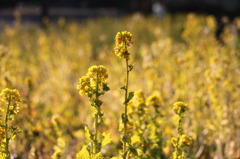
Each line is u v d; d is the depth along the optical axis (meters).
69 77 3.78
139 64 3.99
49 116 2.88
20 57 4.51
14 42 4.88
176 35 6.60
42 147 2.55
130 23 7.45
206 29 4.64
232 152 2.56
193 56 3.67
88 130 1.85
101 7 14.71
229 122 2.70
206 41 4.08
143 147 2.11
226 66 3.00
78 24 8.82
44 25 7.10
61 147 2.42
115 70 3.69
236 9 11.33
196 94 2.89
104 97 3.28
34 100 3.01
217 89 2.81
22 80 3.31
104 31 7.00
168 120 2.63
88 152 1.83
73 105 3.14
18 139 2.45
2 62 2.95
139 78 3.46
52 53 4.49
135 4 12.56
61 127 2.59
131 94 1.85
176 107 2.01
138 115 2.19
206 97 2.90
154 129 2.19
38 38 5.84
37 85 3.65
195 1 11.66
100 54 4.70
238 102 2.82
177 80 3.19
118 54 1.83
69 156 2.47
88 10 14.04
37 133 2.65
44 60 4.38
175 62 3.41
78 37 5.55
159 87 3.03
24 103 2.47
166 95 3.00
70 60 4.28
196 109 2.77
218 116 2.65
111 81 3.47
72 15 12.27
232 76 3.03
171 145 2.49
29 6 13.66
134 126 2.17
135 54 4.39
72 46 4.75
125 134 1.87
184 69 3.28
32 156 2.37
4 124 1.82
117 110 2.98
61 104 3.09
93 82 1.83
